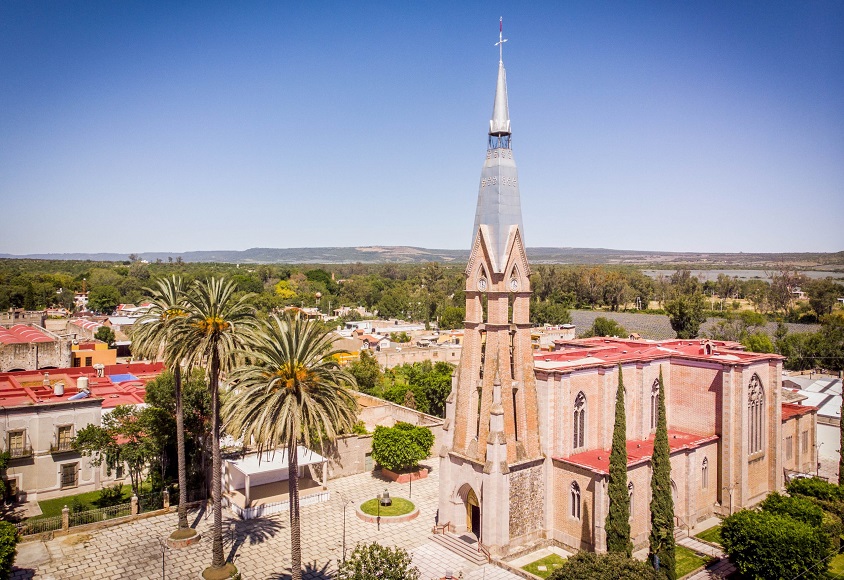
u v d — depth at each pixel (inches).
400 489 2997.0
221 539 2111.2
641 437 2716.5
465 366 2397.9
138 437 2687.0
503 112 2356.1
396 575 1686.8
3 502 2581.2
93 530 2432.3
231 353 2089.1
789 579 1950.1
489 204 2343.8
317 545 2352.4
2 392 2960.1
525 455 2317.9
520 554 2256.4
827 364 5900.6
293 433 1798.7
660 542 2010.3
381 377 4985.2
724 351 3078.2
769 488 2896.2
